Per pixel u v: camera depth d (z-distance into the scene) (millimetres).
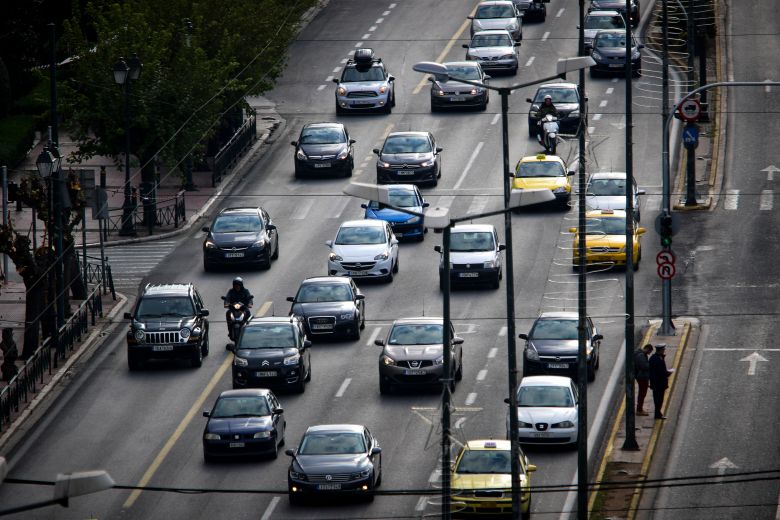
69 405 142125
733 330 159375
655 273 177625
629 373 128250
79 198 169500
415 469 123812
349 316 157125
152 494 120500
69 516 116812
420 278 177375
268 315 164875
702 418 136000
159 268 185250
